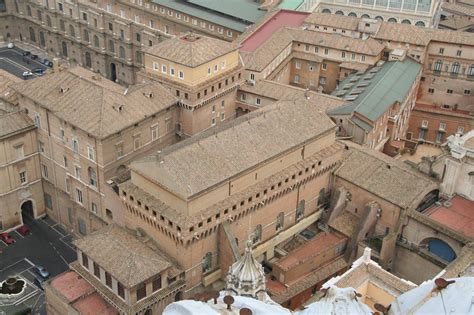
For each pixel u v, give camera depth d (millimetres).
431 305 44719
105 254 97812
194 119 129625
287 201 113625
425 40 159625
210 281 104688
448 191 115000
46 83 126438
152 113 121625
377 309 52500
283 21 172000
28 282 118688
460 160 111312
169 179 96688
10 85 128875
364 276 83312
